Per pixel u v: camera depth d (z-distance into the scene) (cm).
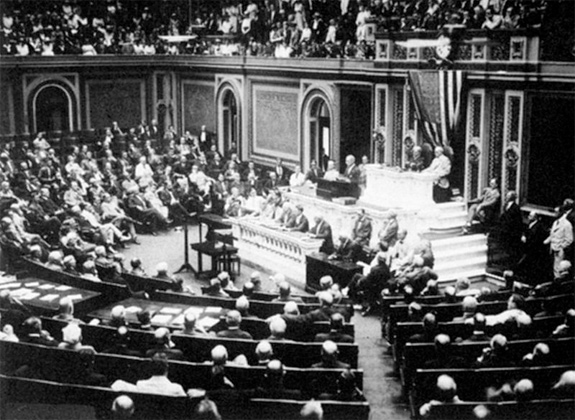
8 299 1237
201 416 787
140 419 850
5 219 1798
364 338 1488
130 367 995
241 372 948
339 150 2541
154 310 1302
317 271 1775
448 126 2067
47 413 867
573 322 1101
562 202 1892
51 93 3344
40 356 976
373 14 2422
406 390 1160
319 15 2791
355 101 2531
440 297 1362
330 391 965
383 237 1817
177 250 2289
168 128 3378
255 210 2319
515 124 1950
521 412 823
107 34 3491
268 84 2911
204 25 3400
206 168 2945
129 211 2475
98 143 3180
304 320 1193
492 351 992
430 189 2006
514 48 1903
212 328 1212
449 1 2173
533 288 1438
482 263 1895
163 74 3506
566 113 1859
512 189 1984
